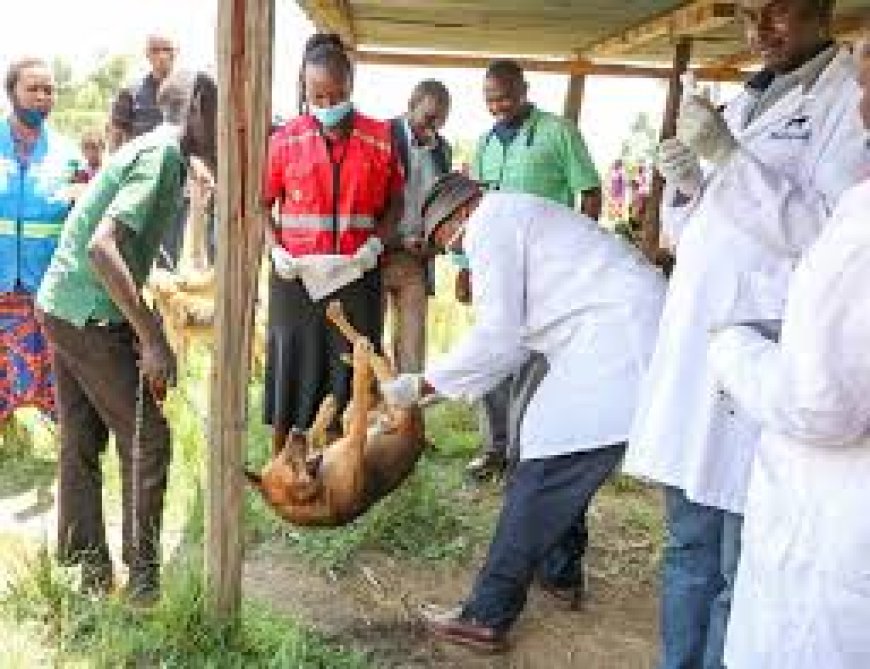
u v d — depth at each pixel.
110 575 4.32
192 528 4.83
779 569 2.36
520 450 4.02
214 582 3.89
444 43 10.19
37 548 4.64
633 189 12.33
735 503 3.06
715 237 3.02
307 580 4.73
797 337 2.15
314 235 5.42
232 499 3.83
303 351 5.49
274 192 5.55
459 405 7.25
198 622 3.90
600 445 3.82
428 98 6.33
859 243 2.05
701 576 3.31
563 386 3.90
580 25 8.38
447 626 4.18
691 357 3.06
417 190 6.28
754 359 2.38
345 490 3.84
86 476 4.27
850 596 2.21
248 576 4.73
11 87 5.48
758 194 2.96
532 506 3.97
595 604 4.70
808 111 3.01
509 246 3.82
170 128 3.85
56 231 5.61
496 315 3.78
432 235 4.02
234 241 3.65
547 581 4.63
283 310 5.48
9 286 5.62
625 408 3.81
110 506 5.25
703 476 3.06
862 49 2.25
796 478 2.31
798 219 2.94
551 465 3.91
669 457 3.11
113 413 4.07
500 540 4.07
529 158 6.29
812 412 2.14
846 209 2.11
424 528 5.27
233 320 3.70
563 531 4.01
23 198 5.53
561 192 6.37
